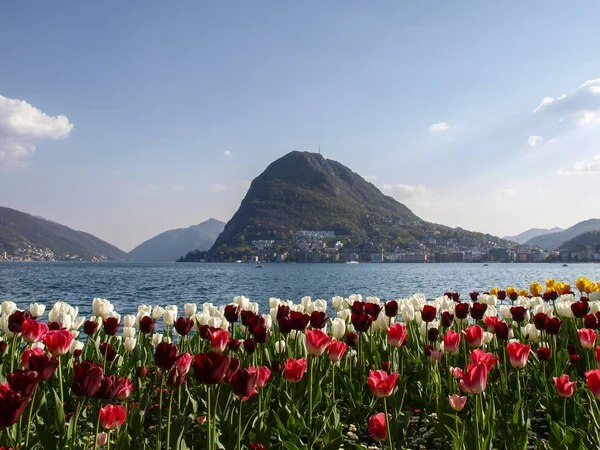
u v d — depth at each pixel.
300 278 35.34
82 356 2.39
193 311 2.86
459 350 2.52
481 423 1.57
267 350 2.28
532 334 2.44
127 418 1.66
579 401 1.90
